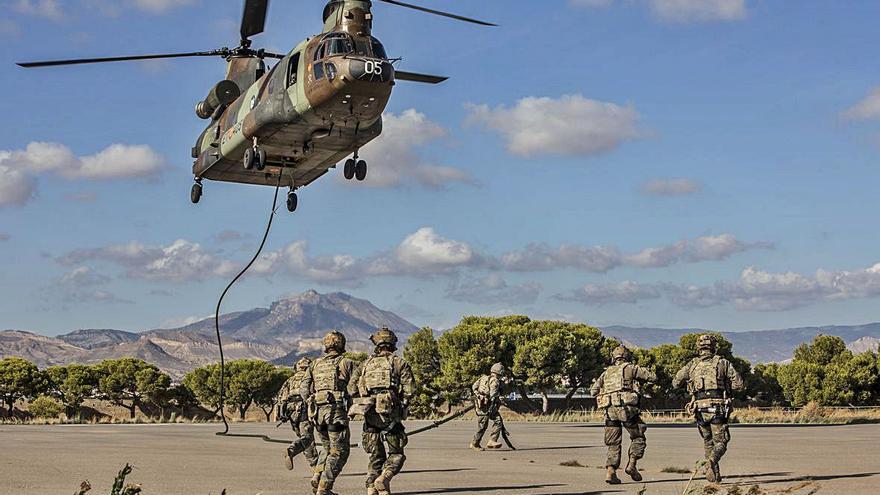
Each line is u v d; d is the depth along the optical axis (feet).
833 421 128.16
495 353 205.87
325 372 33.06
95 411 223.71
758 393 246.06
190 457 55.62
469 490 36.40
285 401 43.24
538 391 215.72
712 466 38.73
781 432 90.74
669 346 218.38
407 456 57.67
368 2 63.77
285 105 65.10
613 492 35.19
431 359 213.87
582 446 68.49
